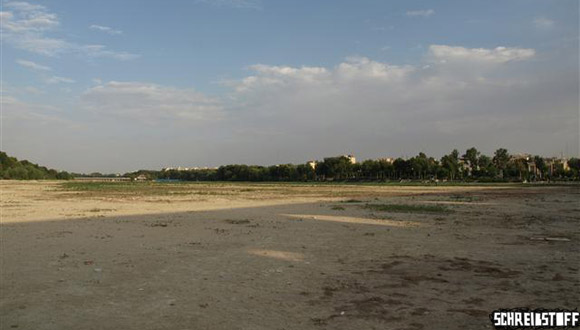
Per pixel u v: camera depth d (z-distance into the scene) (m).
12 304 8.28
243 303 8.43
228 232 19.22
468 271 11.35
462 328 7.14
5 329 6.94
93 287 9.55
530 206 36.19
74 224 21.97
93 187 87.19
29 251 13.99
